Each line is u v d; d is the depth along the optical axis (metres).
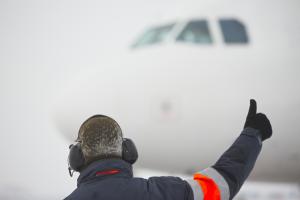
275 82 15.01
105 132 6.33
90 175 6.17
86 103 16.48
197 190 6.13
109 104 16.05
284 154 15.11
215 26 16.52
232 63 15.50
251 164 6.57
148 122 15.49
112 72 16.92
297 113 14.80
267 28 15.96
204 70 15.55
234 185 6.32
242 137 6.75
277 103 14.87
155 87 15.66
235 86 15.12
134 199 5.98
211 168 6.43
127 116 15.72
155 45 17.30
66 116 16.89
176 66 15.91
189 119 15.16
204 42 16.38
